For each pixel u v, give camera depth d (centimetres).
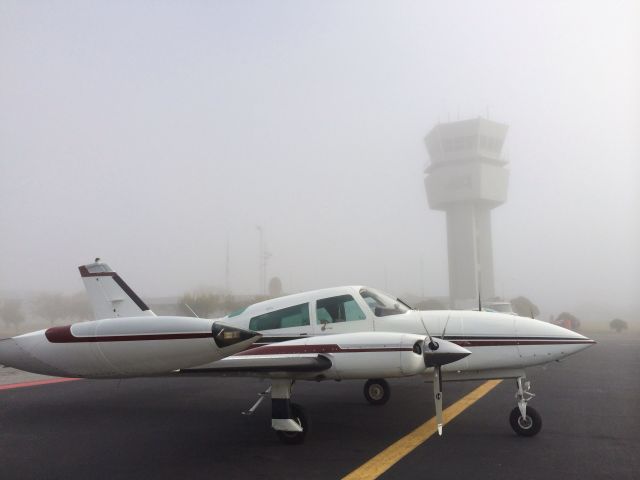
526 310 4800
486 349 639
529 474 444
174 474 471
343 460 500
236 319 762
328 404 811
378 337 554
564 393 885
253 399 900
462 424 648
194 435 627
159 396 944
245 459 513
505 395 865
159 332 472
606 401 804
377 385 799
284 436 571
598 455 500
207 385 1086
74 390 1036
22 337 527
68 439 617
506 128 7300
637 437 571
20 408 835
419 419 684
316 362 541
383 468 468
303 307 727
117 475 473
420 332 665
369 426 646
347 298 712
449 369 639
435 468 465
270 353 596
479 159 7031
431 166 7394
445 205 7306
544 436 579
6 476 475
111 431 657
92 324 496
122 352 482
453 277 7050
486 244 7175
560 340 621
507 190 7275
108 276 922
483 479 433
